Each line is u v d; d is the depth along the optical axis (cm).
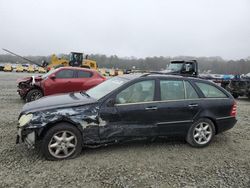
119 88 516
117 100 510
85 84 1096
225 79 1797
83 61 3350
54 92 1064
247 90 1478
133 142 576
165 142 591
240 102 1375
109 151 524
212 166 477
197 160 502
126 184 400
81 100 510
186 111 554
